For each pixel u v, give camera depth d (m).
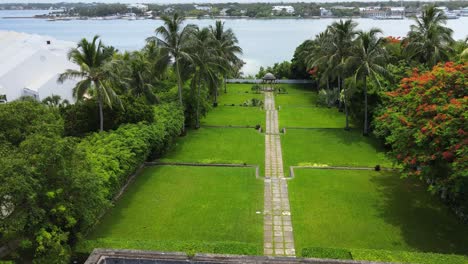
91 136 28.19
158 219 22.64
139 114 31.19
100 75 28.97
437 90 21.84
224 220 22.50
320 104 54.03
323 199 24.94
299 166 30.84
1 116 20.33
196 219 22.62
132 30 178.00
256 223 22.14
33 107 22.69
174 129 33.53
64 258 16.42
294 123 44.62
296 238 20.61
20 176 15.24
